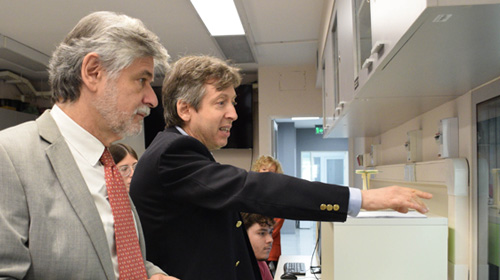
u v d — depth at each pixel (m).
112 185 0.87
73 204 0.72
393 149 2.71
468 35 0.74
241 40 3.61
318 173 9.82
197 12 2.93
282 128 8.58
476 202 1.34
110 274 0.74
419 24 0.67
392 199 0.80
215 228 1.01
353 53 1.44
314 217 0.83
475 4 0.58
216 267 0.99
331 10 2.28
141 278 0.85
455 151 1.51
